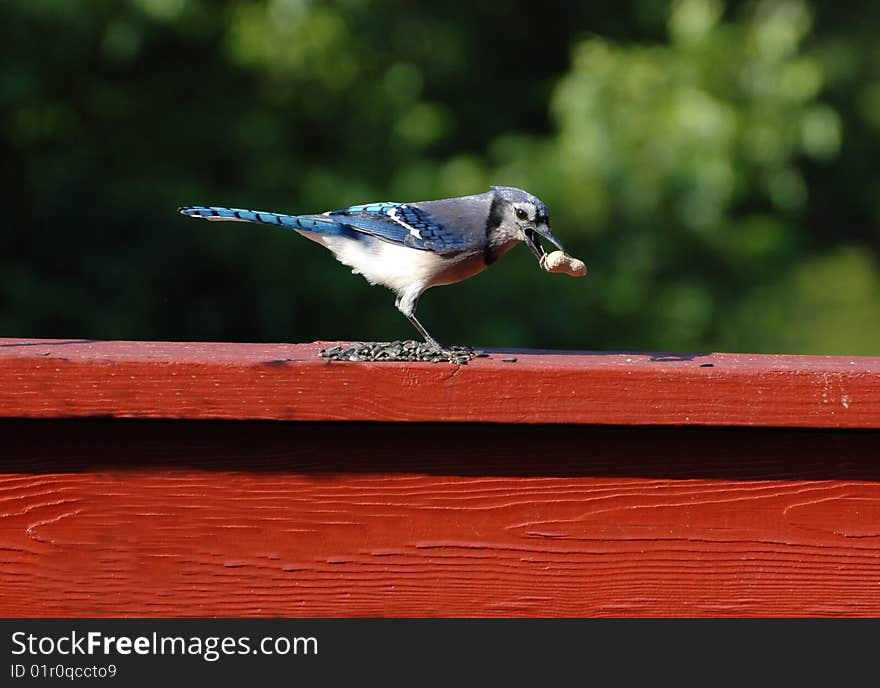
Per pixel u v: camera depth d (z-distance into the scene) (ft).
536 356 14.65
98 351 13.62
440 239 19.42
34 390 12.75
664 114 51.72
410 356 13.85
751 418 13.04
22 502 12.93
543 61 65.82
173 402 12.82
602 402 12.97
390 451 13.15
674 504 13.30
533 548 13.23
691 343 55.21
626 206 53.52
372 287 52.34
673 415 13.01
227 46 53.21
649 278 55.16
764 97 53.72
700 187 51.70
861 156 67.72
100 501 13.00
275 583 13.10
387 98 55.52
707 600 13.29
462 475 13.19
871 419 13.04
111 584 13.00
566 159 52.70
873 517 13.33
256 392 12.86
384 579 13.14
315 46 52.85
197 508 13.07
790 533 13.32
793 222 62.28
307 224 19.48
